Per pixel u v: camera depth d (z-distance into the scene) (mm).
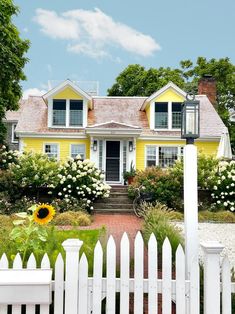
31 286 3471
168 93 23688
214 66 36844
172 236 7414
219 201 16594
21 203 15492
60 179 16562
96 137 22547
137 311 3686
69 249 3689
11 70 18578
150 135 23000
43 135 22844
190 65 38625
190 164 4867
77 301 3662
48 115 23312
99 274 3703
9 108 21141
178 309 3703
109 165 22859
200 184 17141
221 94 36125
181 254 3744
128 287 3699
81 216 13578
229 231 12508
